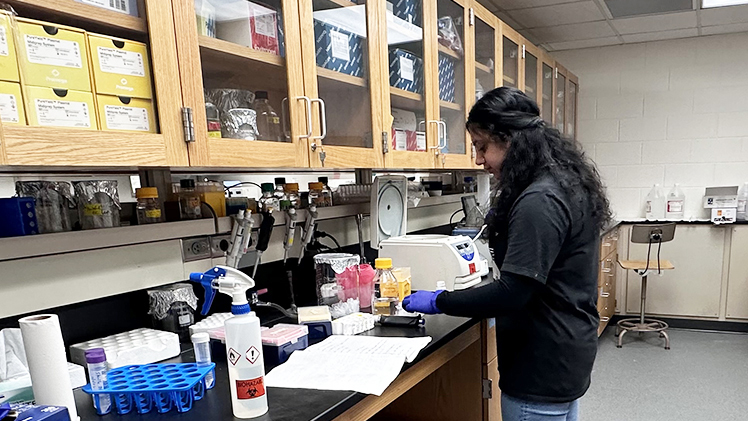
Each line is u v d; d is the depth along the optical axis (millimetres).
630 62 4199
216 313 1458
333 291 1683
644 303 3707
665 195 4176
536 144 1240
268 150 1225
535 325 1269
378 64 1654
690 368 3137
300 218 1725
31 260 1056
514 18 3498
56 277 1100
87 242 1143
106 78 907
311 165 1367
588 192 1243
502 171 1304
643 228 3502
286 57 1295
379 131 1663
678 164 4121
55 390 838
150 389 911
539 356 1270
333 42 1521
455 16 2223
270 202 1625
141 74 966
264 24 1284
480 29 2453
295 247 1767
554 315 1253
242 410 881
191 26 1048
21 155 770
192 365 1046
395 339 1311
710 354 3375
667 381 2947
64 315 1139
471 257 1853
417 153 1885
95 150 869
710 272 3873
